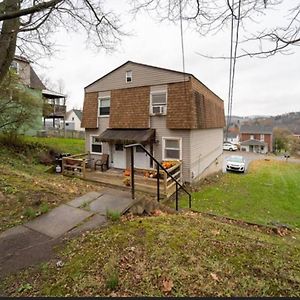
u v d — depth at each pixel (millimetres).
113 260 2723
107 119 14227
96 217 4098
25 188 5395
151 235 3391
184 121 11602
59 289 2307
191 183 12180
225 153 43719
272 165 27328
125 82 13438
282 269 2664
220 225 4594
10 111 13734
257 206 9398
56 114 24938
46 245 3176
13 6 4418
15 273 2584
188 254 2916
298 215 8453
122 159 13922
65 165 11000
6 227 3695
